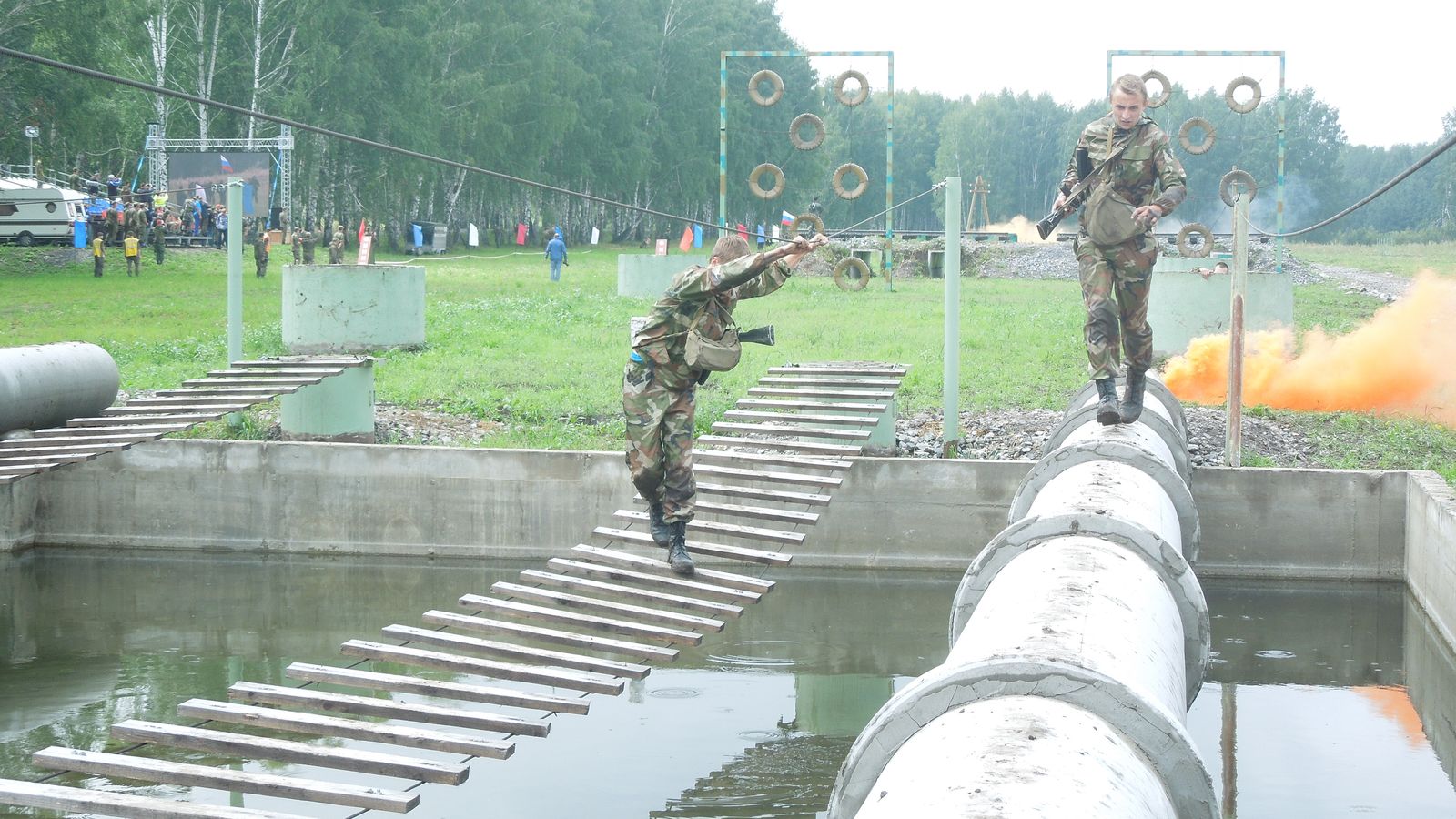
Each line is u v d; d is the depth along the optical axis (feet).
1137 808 13.99
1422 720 36.55
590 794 30.91
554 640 29.07
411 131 184.65
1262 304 71.31
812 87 310.24
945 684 16.48
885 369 51.96
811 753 33.63
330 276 73.00
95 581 52.34
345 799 23.18
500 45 211.82
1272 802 30.25
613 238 277.64
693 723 36.22
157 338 80.33
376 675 27.14
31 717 36.47
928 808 13.17
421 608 48.49
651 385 29.12
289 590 50.85
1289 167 421.18
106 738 34.83
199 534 56.65
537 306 96.43
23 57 25.36
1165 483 33.47
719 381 65.98
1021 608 19.99
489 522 54.85
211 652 43.06
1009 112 483.10
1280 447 57.00
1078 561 22.88
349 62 179.32
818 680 40.29
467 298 104.53
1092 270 34.88
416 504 55.26
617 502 53.88
